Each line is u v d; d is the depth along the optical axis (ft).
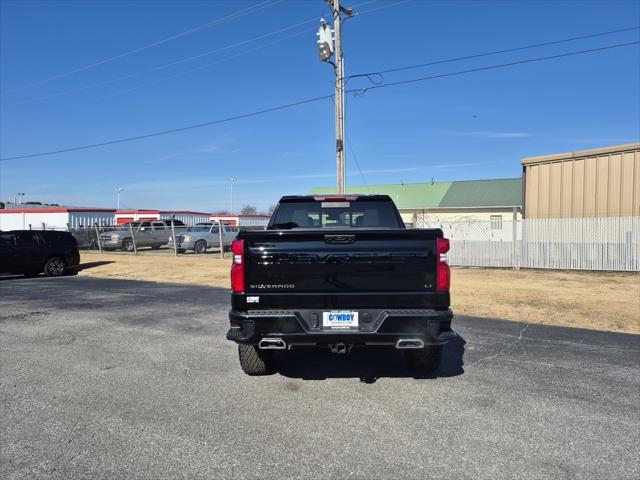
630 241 48.80
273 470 10.43
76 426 12.72
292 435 12.12
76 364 18.35
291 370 17.54
